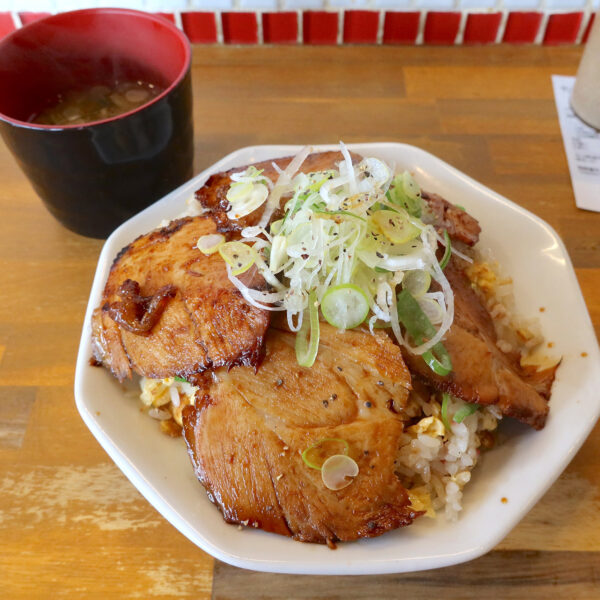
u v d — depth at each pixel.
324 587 0.23
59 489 0.25
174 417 0.25
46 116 0.31
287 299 0.23
